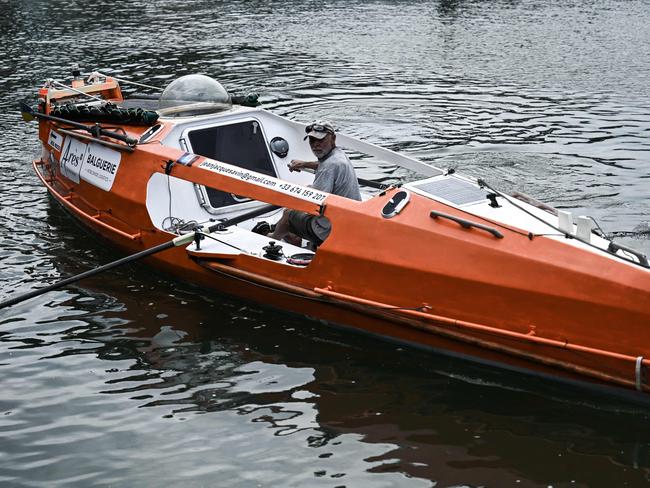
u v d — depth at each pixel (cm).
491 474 603
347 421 666
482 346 691
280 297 800
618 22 2439
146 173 886
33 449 635
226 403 692
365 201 750
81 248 980
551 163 1258
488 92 1683
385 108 1562
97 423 666
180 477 603
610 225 1023
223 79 1775
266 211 890
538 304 659
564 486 588
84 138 962
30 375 731
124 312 836
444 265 695
